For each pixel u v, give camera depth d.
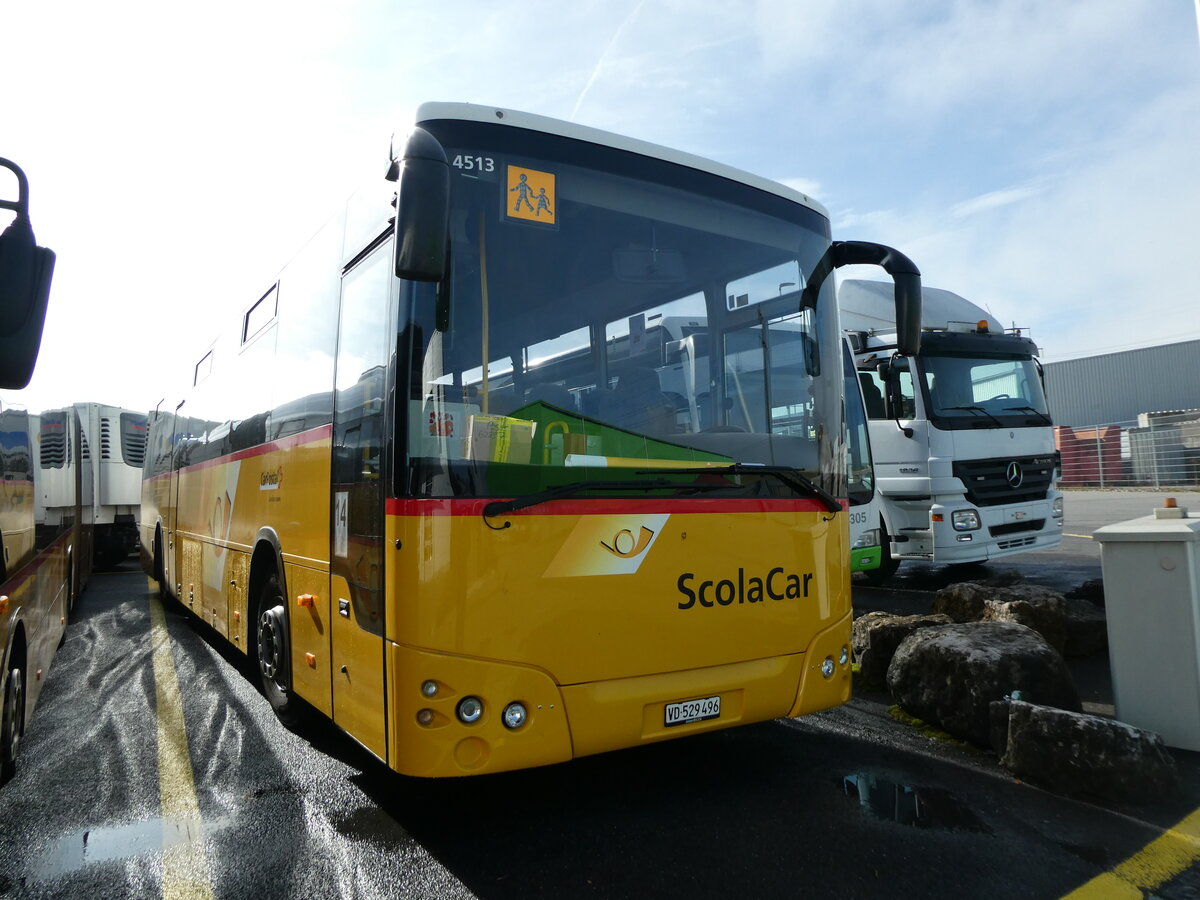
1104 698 5.11
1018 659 4.49
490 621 3.14
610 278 3.71
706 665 3.59
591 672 3.31
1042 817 3.61
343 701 3.76
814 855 3.30
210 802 3.96
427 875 3.20
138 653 7.50
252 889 3.12
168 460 9.74
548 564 3.25
